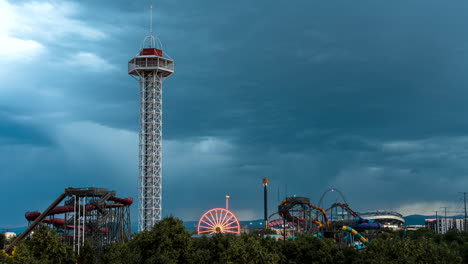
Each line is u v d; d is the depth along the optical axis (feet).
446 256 599.57
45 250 589.73
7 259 517.55
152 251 613.93
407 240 618.44
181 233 642.63
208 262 654.12
